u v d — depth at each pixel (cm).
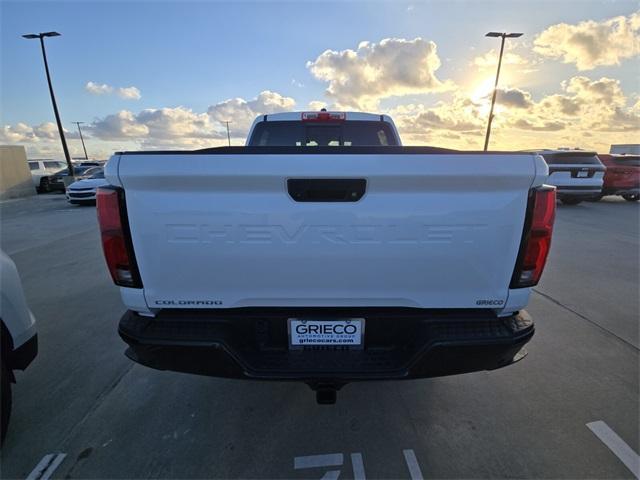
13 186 1927
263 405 237
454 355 169
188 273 165
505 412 228
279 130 370
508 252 164
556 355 292
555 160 1134
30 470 188
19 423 221
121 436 211
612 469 186
